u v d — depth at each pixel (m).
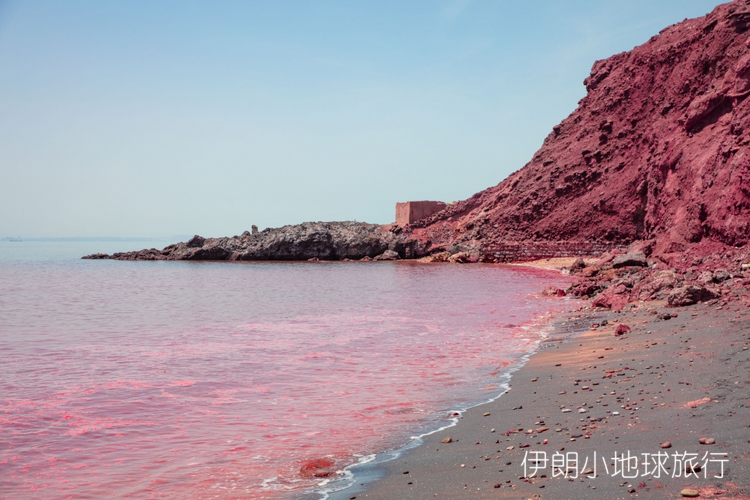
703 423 9.41
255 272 89.88
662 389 12.18
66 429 13.07
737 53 71.19
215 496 9.20
